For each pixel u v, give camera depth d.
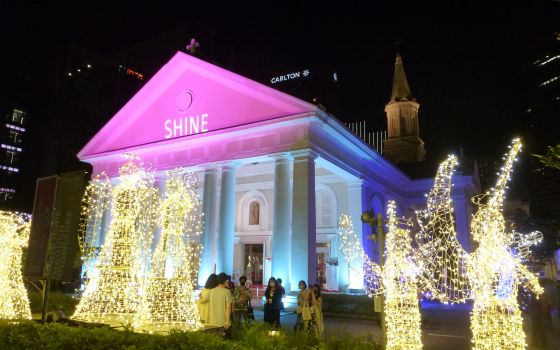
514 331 6.80
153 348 7.27
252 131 24.22
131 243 12.18
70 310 15.75
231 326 9.87
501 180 7.00
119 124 30.28
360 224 27.64
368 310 20.03
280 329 9.72
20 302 12.55
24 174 67.62
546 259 36.12
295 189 22.30
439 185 8.68
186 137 26.30
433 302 28.58
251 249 33.28
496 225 7.05
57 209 9.22
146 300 11.26
